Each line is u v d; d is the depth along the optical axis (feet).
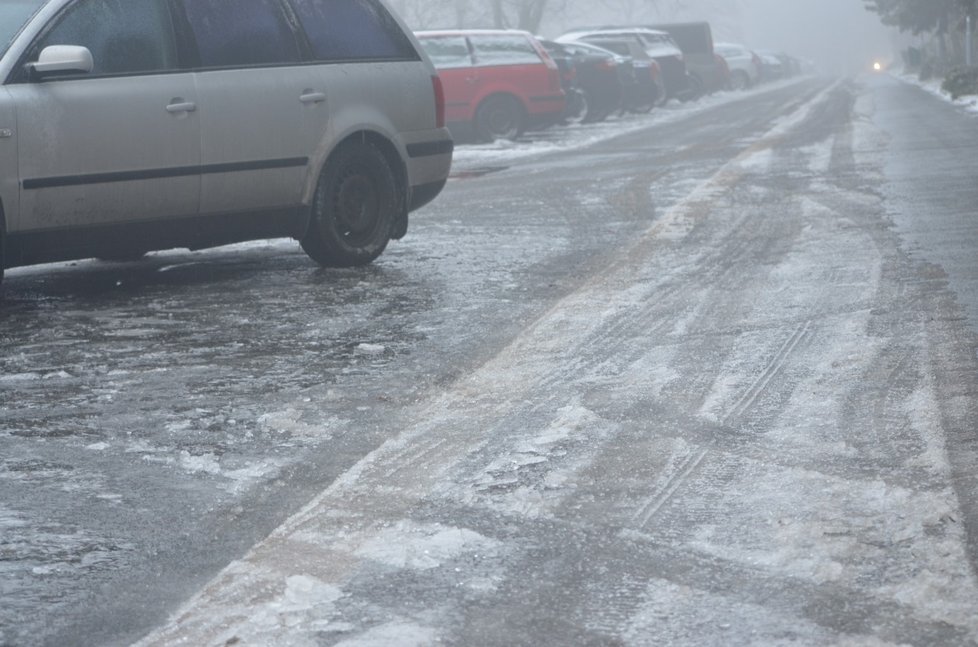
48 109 21.26
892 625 8.77
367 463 12.85
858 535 10.36
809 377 15.43
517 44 73.92
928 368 15.52
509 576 9.84
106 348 18.56
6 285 24.62
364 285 23.75
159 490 12.29
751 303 20.26
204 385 16.30
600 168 51.39
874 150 51.29
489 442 13.39
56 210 21.53
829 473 11.92
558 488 11.85
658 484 11.85
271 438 13.92
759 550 10.18
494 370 16.61
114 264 27.55
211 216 23.80
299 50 25.22
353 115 25.70
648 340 17.97
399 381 16.26
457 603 9.36
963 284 20.84
